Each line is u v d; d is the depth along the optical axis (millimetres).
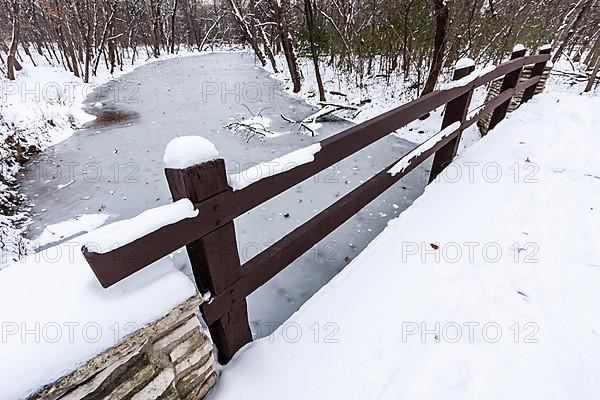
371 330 1475
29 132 5941
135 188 4238
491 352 1331
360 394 1222
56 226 3549
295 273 2453
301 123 6402
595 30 13773
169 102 8719
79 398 780
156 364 963
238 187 1146
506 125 3924
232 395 1233
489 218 2193
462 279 1713
